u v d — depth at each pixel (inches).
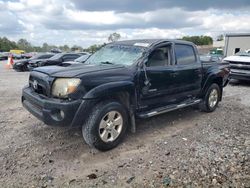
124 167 142.9
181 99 219.8
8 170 137.7
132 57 186.7
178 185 125.0
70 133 189.9
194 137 188.1
